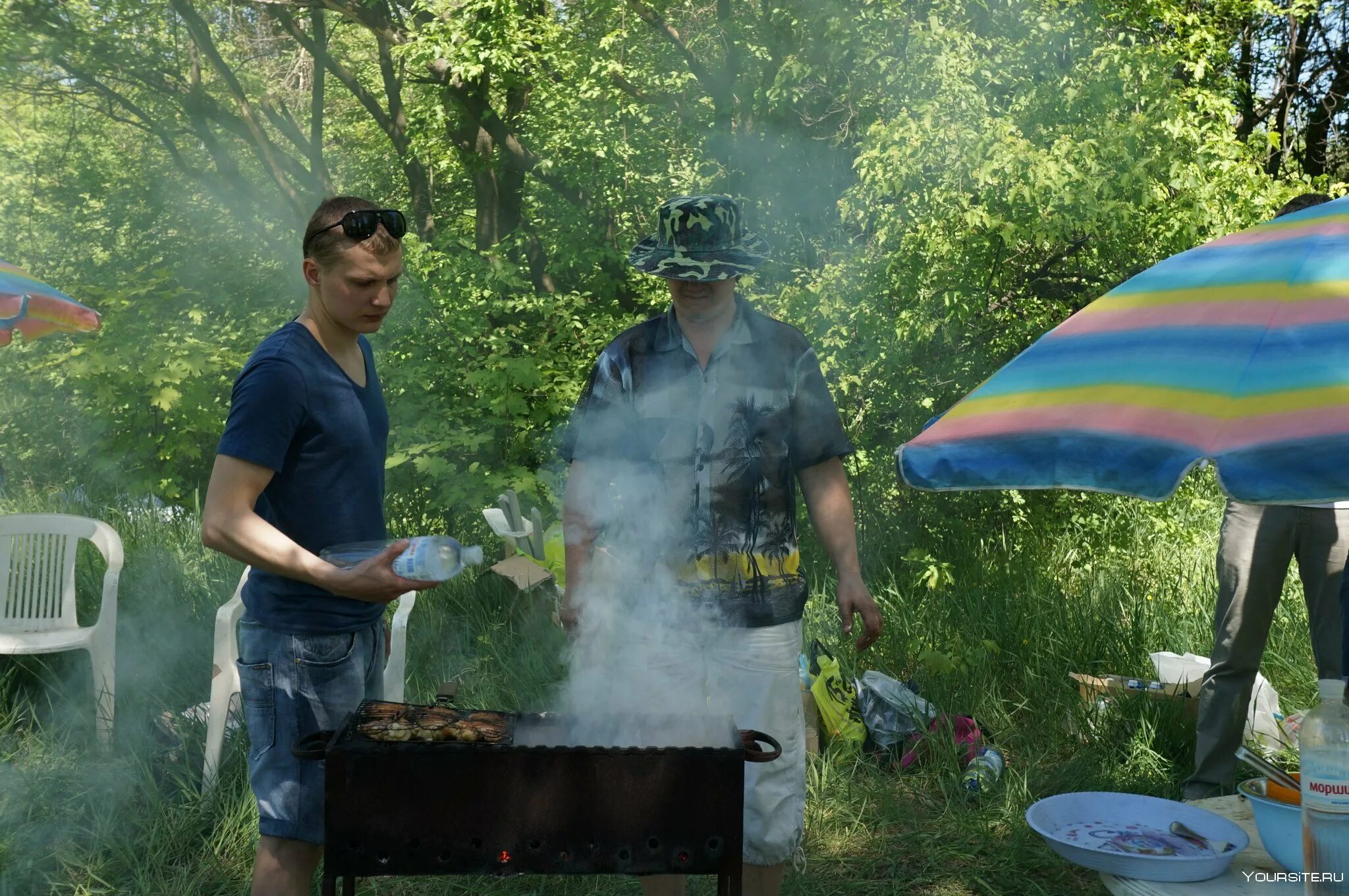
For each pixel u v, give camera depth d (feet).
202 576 18.78
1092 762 13.23
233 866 10.55
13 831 10.69
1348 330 5.36
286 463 7.22
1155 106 18.40
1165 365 5.71
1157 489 5.18
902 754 13.39
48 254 36.14
